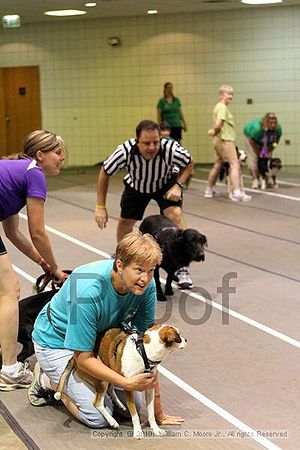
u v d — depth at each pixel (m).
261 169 14.09
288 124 18.41
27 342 5.03
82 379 4.20
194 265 8.14
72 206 12.53
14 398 4.71
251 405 4.52
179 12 18.30
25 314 5.04
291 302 6.68
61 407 4.55
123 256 3.87
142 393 4.48
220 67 18.58
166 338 3.84
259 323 6.11
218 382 4.90
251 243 9.23
